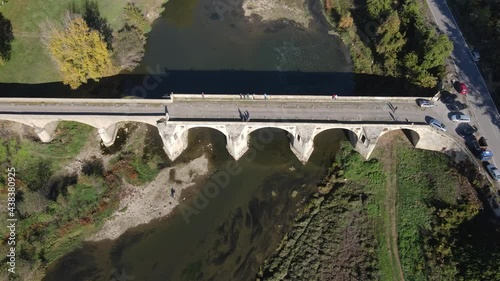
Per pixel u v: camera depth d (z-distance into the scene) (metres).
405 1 85.88
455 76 78.00
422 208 68.12
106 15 91.81
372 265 64.06
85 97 82.25
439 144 72.44
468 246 61.81
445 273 61.00
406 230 66.81
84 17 89.94
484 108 74.06
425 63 75.81
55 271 66.69
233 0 99.50
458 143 70.19
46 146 76.38
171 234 69.94
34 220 69.50
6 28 87.06
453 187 68.38
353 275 63.50
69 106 74.25
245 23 96.19
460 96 75.31
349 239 67.00
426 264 62.78
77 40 72.69
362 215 69.19
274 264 65.62
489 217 64.25
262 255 67.25
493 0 85.19
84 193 72.38
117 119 72.94
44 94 82.00
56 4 90.88
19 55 85.00
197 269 66.56
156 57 90.31
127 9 93.12
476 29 84.31
